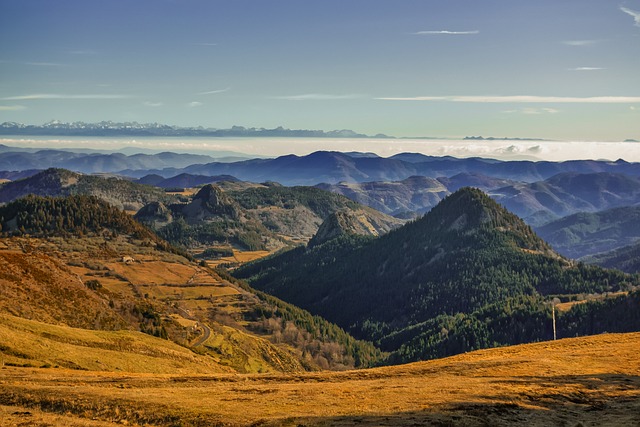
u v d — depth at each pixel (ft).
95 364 311.47
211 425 149.69
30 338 313.94
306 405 166.81
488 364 235.81
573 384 197.26
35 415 155.12
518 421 155.22
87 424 149.18
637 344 280.10
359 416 153.48
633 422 155.74
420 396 177.06
